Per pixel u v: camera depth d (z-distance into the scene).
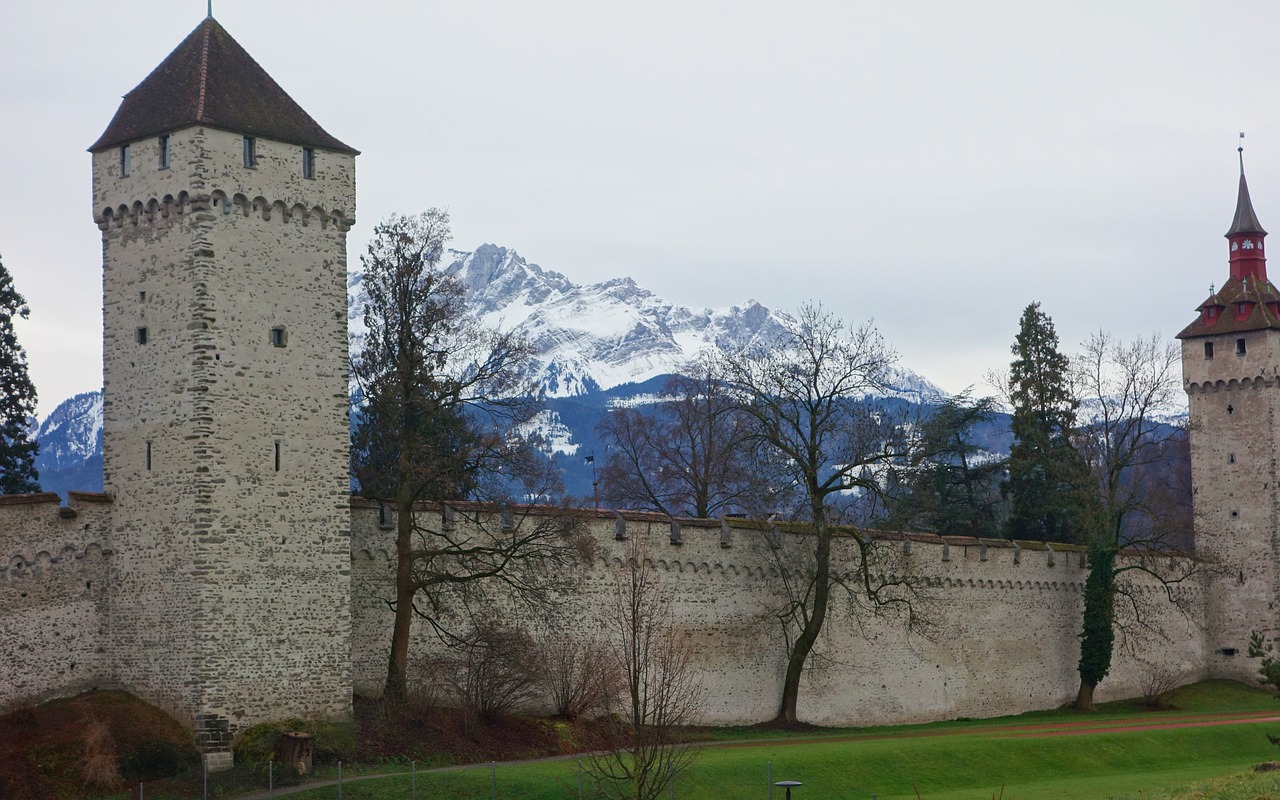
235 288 48.44
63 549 48.16
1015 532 96.12
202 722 46.44
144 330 49.03
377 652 53.44
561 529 56.38
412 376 55.28
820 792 49.28
